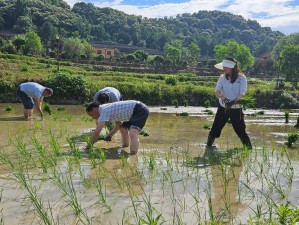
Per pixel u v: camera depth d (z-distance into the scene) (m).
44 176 5.30
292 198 4.51
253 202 4.34
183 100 27.72
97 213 3.90
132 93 26.66
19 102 22.81
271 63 98.25
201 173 5.68
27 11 123.62
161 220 3.74
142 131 9.78
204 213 3.95
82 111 18.12
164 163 6.34
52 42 93.69
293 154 7.45
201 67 86.50
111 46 118.19
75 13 156.00
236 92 8.00
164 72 68.25
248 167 6.08
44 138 8.48
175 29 199.12
